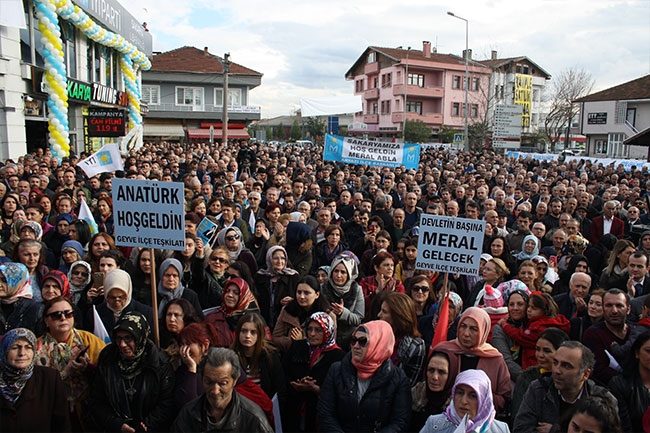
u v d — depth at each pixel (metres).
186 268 6.43
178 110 56.72
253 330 4.54
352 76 78.56
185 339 4.23
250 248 8.38
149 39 40.53
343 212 11.07
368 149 14.23
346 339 5.45
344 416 4.09
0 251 6.48
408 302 4.84
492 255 7.80
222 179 13.96
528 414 3.88
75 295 5.71
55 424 3.84
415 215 10.59
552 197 11.50
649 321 4.96
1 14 13.99
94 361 4.44
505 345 5.02
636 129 45.88
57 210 8.49
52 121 18.80
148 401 4.05
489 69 64.19
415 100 65.75
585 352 3.72
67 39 24.25
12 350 3.64
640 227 10.57
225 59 32.47
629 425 4.02
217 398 3.57
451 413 3.61
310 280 5.38
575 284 5.94
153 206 5.31
